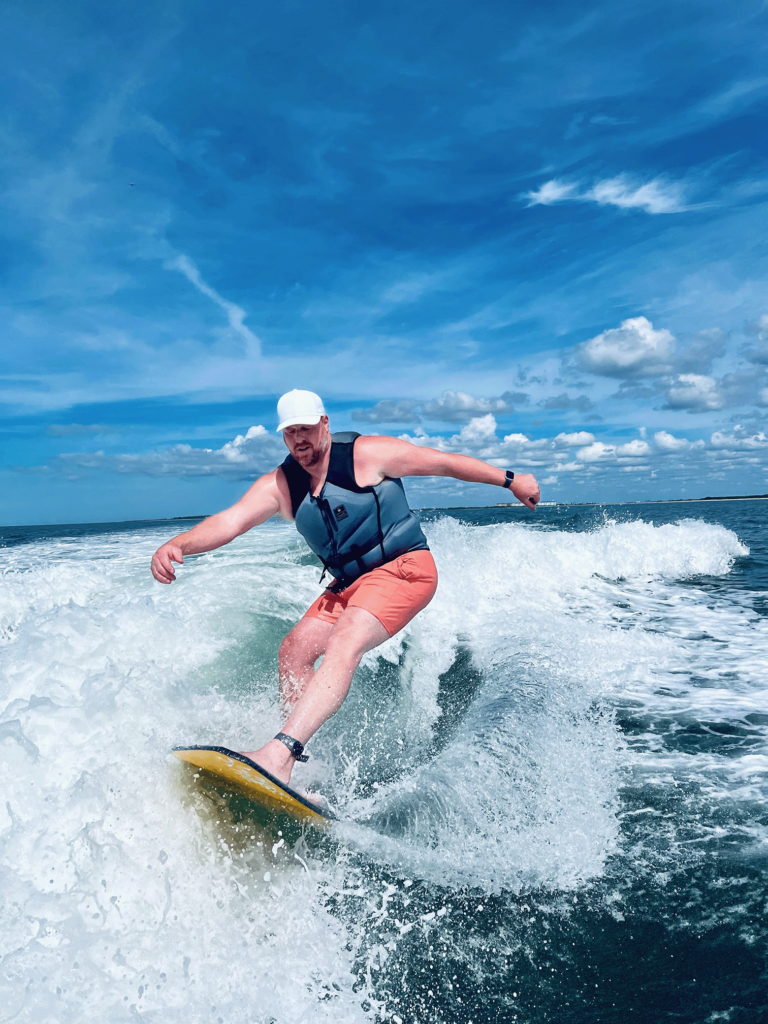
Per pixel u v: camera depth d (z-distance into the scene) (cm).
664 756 298
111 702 252
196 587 533
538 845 224
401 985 164
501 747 289
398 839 227
